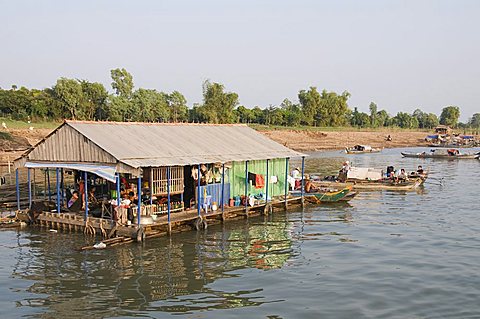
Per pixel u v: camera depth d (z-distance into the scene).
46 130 82.31
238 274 20.41
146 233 25.64
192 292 18.23
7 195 39.09
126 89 101.44
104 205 26.83
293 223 31.09
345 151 106.69
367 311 16.38
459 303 17.06
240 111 138.00
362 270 20.92
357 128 163.50
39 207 29.81
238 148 33.50
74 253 23.20
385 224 30.94
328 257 23.09
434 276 20.02
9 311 16.41
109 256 22.77
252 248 24.69
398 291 18.27
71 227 27.45
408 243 25.78
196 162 27.69
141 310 16.52
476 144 136.38
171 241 25.72
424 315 16.05
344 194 39.31
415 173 53.81
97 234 26.44
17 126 81.50
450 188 48.97
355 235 27.80
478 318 15.78
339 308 16.66
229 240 26.22
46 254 23.11
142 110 98.69
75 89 93.81
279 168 37.31
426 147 133.12
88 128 27.64
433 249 24.48
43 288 18.59
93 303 17.12
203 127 36.00
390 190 47.78
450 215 34.00
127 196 27.11
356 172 51.22
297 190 40.53
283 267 21.45
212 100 111.38
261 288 18.70
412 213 34.88
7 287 18.72
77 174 30.98
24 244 24.97
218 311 16.44
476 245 25.23
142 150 27.06
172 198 29.81
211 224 29.97
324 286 18.89
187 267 21.31
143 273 20.39
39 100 94.25
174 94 112.88
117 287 18.72
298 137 128.00
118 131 28.98
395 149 124.38
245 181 33.53
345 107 162.88
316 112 154.12
